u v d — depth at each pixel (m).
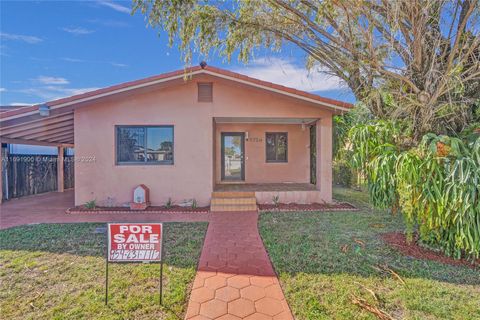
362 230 6.16
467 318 2.93
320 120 9.45
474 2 4.46
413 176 4.31
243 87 8.79
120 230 3.23
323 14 5.50
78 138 8.66
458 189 3.89
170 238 5.61
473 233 3.87
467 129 4.77
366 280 3.74
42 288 3.53
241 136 12.70
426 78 4.95
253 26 6.25
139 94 8.81
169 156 9.05
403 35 5.13
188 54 5.96
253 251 4.89
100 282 3.69
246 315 3.03
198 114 8.96
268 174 12.67
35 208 8.97
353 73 6.18
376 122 5.45
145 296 3.34
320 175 9.53
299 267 4.16
